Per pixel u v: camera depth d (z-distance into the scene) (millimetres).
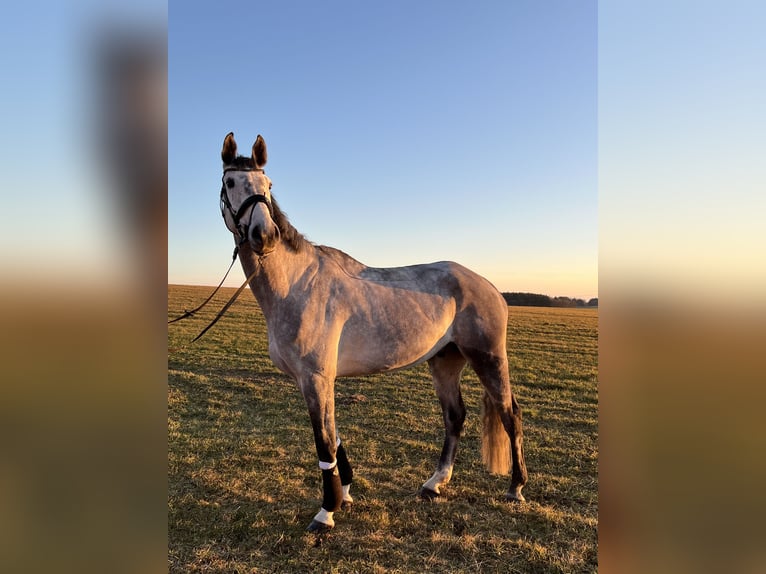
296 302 3021
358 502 3445
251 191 2852
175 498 3479
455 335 3531
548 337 13758
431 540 2934
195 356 10164
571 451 4617
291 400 6684
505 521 3199
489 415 3615
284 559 2729
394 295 3293
